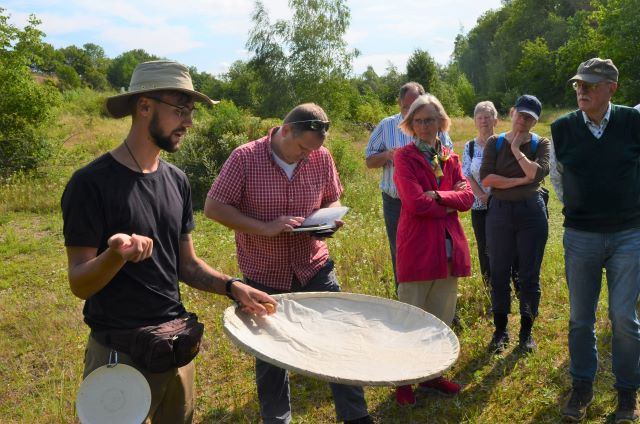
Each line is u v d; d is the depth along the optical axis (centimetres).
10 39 1545
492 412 394
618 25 3447
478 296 568
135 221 245
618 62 3547
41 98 1577
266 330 281
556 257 680
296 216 358
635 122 358
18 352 525
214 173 1227
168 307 258
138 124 249
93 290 229
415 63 5106
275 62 3703
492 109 552
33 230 1022
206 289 288
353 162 1446
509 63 7169
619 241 364
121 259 219
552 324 508
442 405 406
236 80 4809
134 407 238
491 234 472
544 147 472
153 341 242
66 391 446
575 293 381
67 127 2484
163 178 261
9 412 428
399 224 417
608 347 464
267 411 359
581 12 5247
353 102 4053
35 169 1505
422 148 406
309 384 448
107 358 248
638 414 368
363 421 354
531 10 7369
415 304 413
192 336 253
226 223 347
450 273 411
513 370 432
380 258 695
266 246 357
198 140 1301
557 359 450
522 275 468
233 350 504
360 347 277
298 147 340
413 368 249
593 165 361
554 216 980
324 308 310
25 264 820
